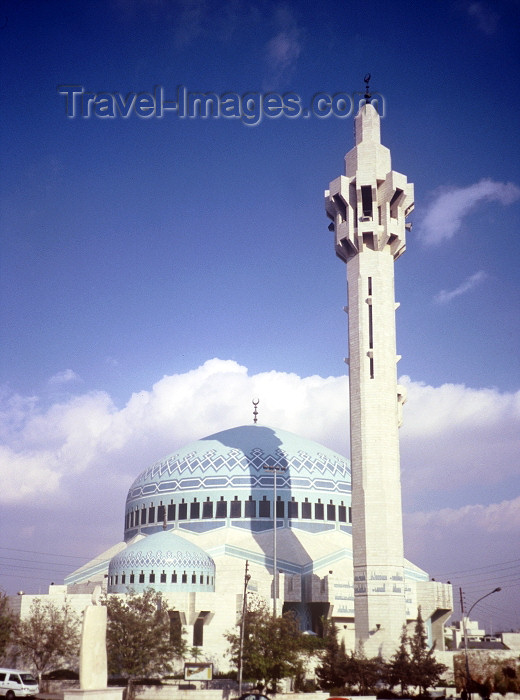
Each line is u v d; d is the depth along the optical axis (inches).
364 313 3639.3
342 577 4060.0
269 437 4948.3
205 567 3754.9
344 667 3038.9
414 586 4151.1
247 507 4537.4
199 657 3472.0
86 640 2188.7
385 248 3725.4
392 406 3553.2
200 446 4945.9
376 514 3373.5
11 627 3102.9
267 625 3048.7
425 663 2999.5
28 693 2655.0
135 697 2847.0
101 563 4670.3
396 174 3715.6
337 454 5123.0
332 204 3828.7
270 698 2819.9
